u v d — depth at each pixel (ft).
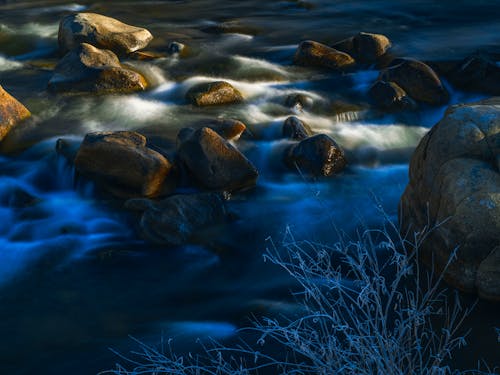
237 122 28.73
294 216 24.06
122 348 17.47
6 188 25.63
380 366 12.91
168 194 24.84
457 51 39.27
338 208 24.66
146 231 22.38
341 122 31.68
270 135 29.60
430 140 20.47
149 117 31.04
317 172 26.66
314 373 16.08
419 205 20.63
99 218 23.75
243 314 18.72
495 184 18.53
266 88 34.73
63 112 31.24
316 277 20.25
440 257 19.39
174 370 14.74
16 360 17.12
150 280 20.51
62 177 26.35
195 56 38.86
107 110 31.58
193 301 19.48
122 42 37.99
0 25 43.62
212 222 23.16
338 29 44.62
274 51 40.22
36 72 36.17
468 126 19.69
